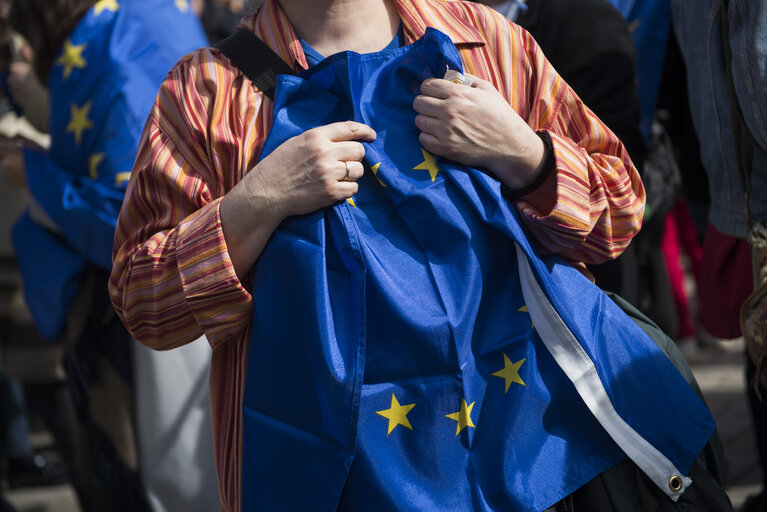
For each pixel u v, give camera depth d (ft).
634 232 7.96
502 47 7.88
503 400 7.22
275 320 7.13
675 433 7.47
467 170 7.32
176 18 13.28
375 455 6.92
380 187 7.21
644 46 14.79
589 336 7.45
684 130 14.67
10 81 14.83
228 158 7.48
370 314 7.01
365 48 7.66
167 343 7.79
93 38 12.56
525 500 7.01
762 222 10.42
